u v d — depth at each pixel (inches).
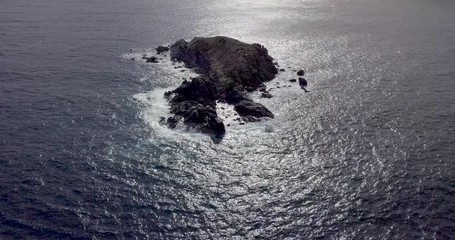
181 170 2283.5
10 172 2224.4
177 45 4534.9
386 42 5132.9
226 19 6648.6
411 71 3941.9
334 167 2315.5
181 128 2723.9
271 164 2349.9
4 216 1897.1
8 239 1761.8
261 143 2564.0
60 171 2250.2
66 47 4635.8
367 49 4798.2
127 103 3132.4
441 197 2050.9
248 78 3437.5
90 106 3063.5
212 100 3132.4
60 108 3016.7
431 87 3496.6
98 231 1829.5
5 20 5935.0
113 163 2335.1
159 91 3393.2
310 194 2091.5
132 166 2311.8
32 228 1831.9
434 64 4156.0
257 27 6067.9
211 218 1929.1
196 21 6402.6
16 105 3046.3
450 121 2847.0
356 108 3078.2
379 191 2102.6
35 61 4087.1
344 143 2571.4
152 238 1801.2
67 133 2655.0
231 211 1974.7
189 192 2105.1
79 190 2098.9
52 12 6707.7
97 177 2207.2
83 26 5738.2
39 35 5123.0
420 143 2556.6
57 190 2094.0
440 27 5974.4
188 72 3897.6
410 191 2100.1
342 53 4628.4
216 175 2245.3
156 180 2196.1
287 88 3501.5
